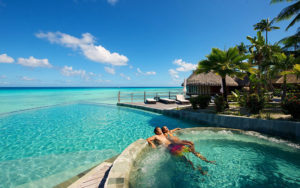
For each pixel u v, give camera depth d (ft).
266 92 40.34
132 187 8.45
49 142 20.40
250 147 14.75
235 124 23.22
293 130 17.97
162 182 9.18
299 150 14.14
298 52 58.70
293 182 9.45
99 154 16.55
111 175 8.51
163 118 33.65
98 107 52.90
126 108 48.55
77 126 28.27
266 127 20.29
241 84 67.82
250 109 25.41
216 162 12.00
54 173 12.75
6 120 33.91
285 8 41.73
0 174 12.66
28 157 15.94
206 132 17.83
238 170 10.87
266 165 11.69
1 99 90.12
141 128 26.58
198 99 32.91
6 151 17.60
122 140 20.94
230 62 32.27
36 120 33.58
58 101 77.00
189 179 9.71
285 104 20.85
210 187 8.98
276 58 41.68
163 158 12.12
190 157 12.62
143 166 10.83
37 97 105.50
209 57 32.73
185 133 17.33
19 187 11.00
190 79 59.06
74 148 18.29
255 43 62.49
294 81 56.18
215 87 61.72
